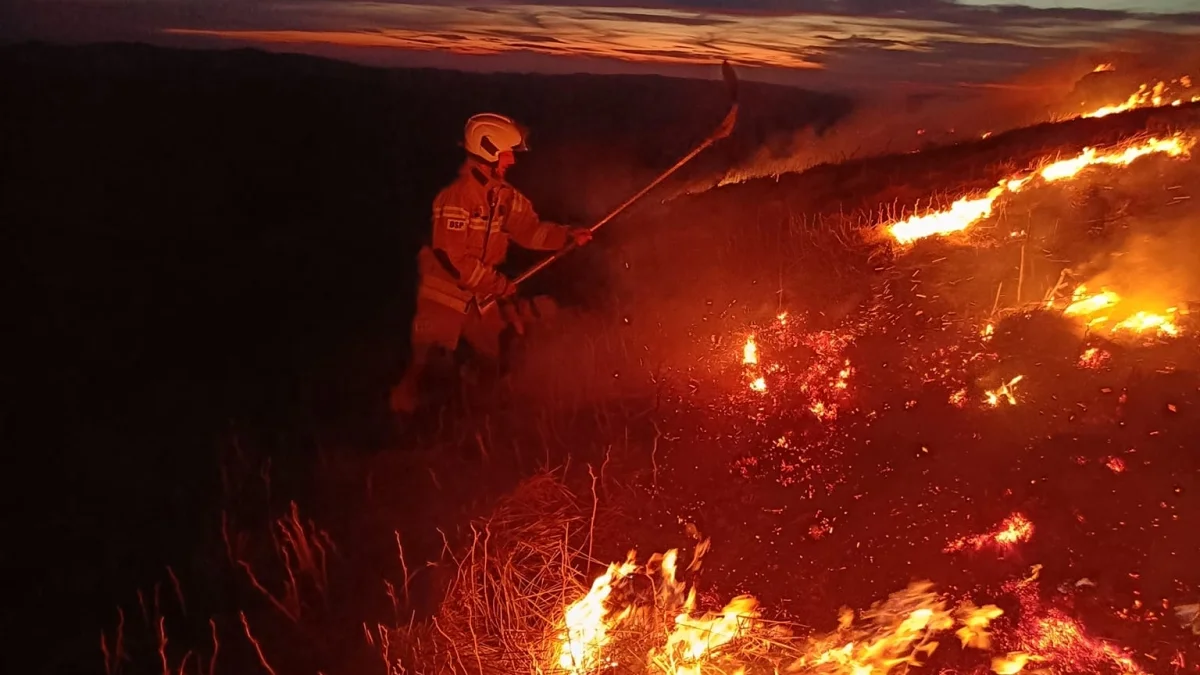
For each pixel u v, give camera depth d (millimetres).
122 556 4262
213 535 4352
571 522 4117
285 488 4750
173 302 7883
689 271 7141
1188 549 3672
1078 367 4953
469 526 4230
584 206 10867
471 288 5621
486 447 5031
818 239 7266
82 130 13500
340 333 7129
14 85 15484
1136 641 3307
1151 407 4531
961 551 3805
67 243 9391
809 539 3967
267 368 6500
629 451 4781
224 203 10844
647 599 3592
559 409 5316
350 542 4238
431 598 3779
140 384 6250
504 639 3342
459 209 5539
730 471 4480
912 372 5133
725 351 5609
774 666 3250
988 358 5129
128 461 5141
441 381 5648
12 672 3586
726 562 3871
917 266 6449
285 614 3803
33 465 5137
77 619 3861
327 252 9211
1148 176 7797
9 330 7273
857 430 4684
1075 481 4117
